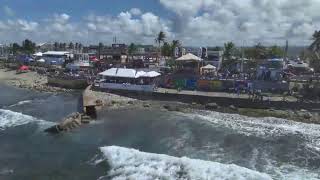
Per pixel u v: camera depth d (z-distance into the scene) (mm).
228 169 37750
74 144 48719
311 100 71375
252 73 95812
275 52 144000
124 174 37344
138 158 41625
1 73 139000
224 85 83875
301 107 67875
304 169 39312
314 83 81938
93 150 45906
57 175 38250
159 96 80062
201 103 75500
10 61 171250
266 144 48469
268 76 88250
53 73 122062
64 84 104875
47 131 55156
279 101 69188
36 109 73500
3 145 48562
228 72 99125
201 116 65562
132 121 61719
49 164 41406
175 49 129625
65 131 55062
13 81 120188
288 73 98562
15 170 39812
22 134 53875
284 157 43250
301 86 80812
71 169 39719
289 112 66500
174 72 96875
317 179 36406
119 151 44188
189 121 61531
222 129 56188
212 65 106312
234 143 48719
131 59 128250
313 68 111438
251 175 36281
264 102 70000
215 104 72250
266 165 40469
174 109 71000
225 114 67375
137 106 74188
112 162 40875
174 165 39156
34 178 37625
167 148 46438
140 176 36625
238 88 79875
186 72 96500
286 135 53031
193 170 37594
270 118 64125
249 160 42094
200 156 43250
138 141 49750
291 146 47625
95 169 39375
